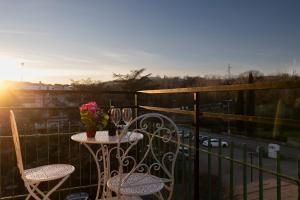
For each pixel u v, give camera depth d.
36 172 2.39
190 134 2.50
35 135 3.43
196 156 2.40
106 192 2.84
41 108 3.47
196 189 2.41
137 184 2.09
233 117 1.94
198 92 2.39
